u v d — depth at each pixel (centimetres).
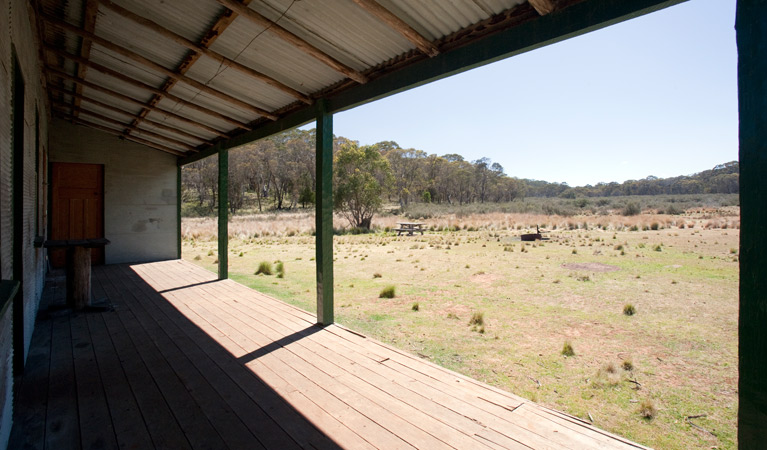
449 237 1638
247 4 293
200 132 702
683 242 1246
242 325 433
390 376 302
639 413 277
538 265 902
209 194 4738
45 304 520
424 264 948
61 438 218
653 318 498
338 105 413
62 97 667
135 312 486
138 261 918
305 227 2080
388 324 481
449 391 276
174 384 288
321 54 334
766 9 140
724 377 334
